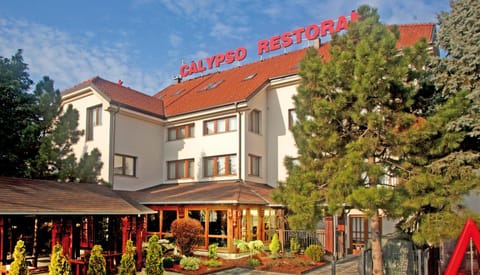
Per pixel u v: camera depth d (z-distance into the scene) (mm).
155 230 24203
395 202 9656
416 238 10320
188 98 29672
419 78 12266
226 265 17547
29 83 20078
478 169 11164
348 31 12594
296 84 25250
